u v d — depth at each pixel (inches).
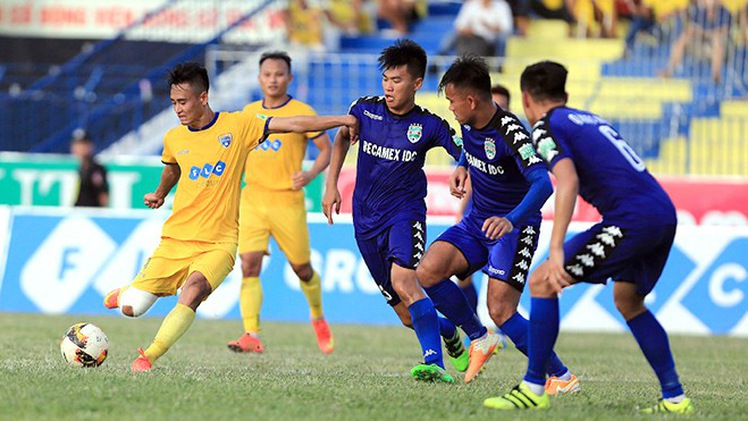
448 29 2933.1
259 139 1024.2
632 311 809.5
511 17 2810.0
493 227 831.1
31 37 3034.0
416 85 992.9
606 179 769.6
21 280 1924.2
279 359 1245.1
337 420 701.3
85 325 1015.0
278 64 1355.8
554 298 790.5
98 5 3024.1
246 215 1350.9
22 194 2266.2
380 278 1051.9
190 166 1012.5
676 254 1850.4
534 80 794.2
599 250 770.2
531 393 789.2
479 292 1846.7
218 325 1763.0
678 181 2165.4
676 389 799.1
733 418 771.4
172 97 1003.9
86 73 2869.1
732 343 1670.8
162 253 1011.9
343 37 2901.1
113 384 836.6
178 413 713.6
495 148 927.0
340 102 2706.7
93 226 1921.8
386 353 1374.3
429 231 1863.9
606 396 900.6
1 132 2600.9
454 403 796.0
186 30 2930.6
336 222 1908.2
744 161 2448.3
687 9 2755.9
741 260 1839.3
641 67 2731.3
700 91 2682.1
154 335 1513.3
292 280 1895.9
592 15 2815.0
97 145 2628.0
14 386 816.9
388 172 1009.5
